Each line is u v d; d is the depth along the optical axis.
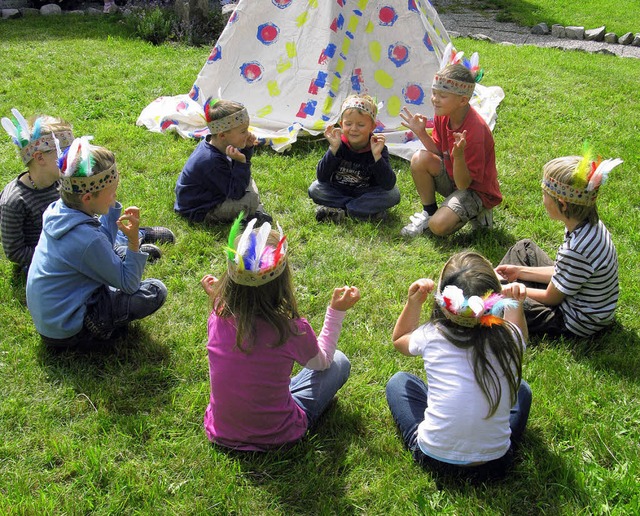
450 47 5.38
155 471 2.94
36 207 3.94
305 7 6.56
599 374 3.62
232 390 2.85
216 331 2.89
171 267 4.43
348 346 3.76
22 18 11.31
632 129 7.47
